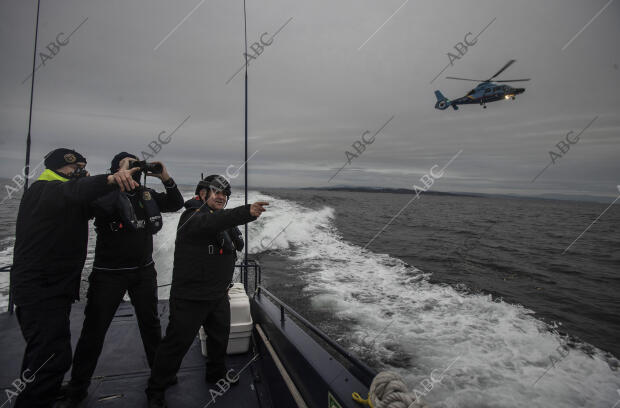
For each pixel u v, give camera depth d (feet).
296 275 28.40
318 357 5.96
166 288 21.63
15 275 5.16
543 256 53.57
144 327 7.23
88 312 6.49
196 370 8.21
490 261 45.21
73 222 5.36
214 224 5.80
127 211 6.27
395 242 53.57
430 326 19.39
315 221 61.46
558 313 26.43
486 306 24.70
